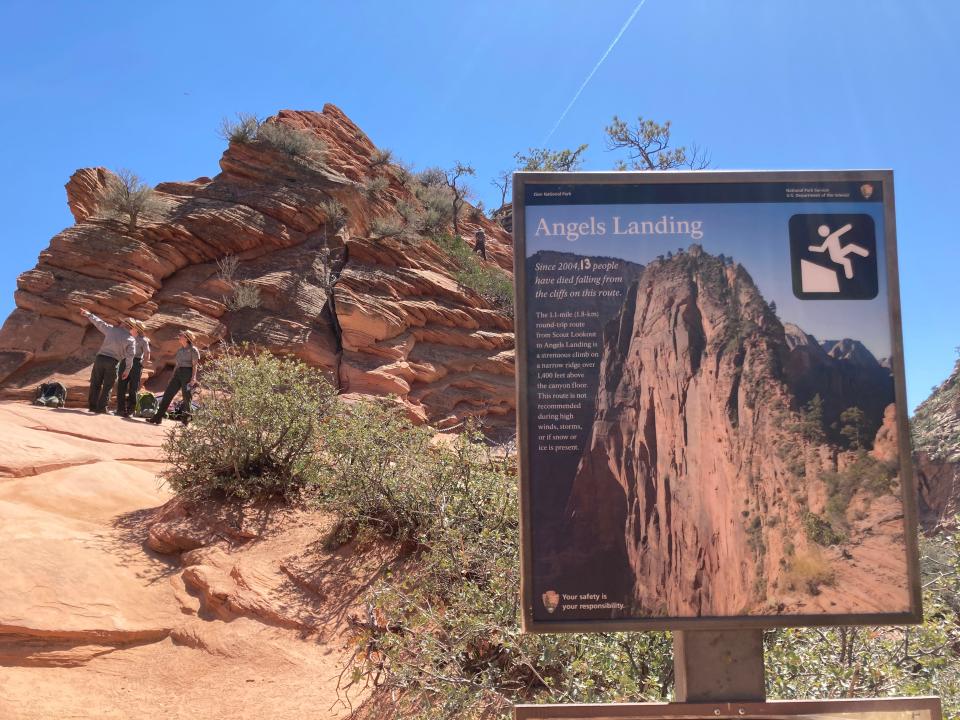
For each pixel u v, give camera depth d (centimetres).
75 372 2038
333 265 2705
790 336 249
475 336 2709
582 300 250
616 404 246
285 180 2912
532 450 245
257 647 562
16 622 550
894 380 247
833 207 254
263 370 875
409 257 2873
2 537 659
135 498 864
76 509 802
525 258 251
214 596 625
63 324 2111
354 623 550
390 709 418
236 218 2598
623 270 251
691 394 247
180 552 722
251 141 2980
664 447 245
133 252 2297
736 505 243
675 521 242
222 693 510
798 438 245
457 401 2484
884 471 244
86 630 568
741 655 243
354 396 2241
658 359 248
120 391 1370
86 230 2314
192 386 1338
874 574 240
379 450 695
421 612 394
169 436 822
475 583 430
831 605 239
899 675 322
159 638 593
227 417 816
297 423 840
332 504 730
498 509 520
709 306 250
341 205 2892
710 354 248
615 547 241
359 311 2439
